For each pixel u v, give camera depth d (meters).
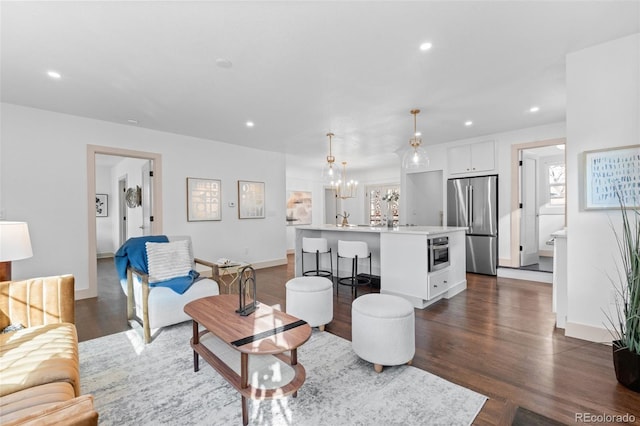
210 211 5.28
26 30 2.07
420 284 3.41
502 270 5.06
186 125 4.39
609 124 2.39
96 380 2.04
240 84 3.01
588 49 2.45
